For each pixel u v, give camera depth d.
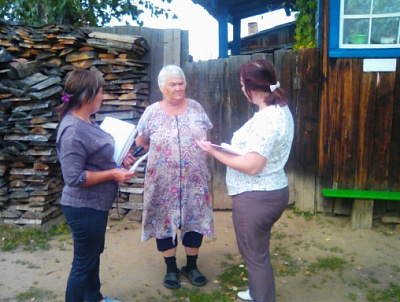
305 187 4.27
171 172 2.90
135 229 4.18
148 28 4.41
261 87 2.38
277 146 2.38
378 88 3.89
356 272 3.32
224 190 4.50
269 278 2.54
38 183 4.04
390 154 3.94
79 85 2.25
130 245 3.84
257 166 2.31
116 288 3.11
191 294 3.02
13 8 7.13
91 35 4.16
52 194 4.21
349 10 3.88
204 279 3.16
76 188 2.31
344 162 4.05
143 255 3.65
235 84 4.30
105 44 4.13
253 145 2.31
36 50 4.25
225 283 3.19
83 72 2.30
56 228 4.12
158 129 2.88
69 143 2.21
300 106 4.15
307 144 4.20
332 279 3.22
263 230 2.49
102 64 4.18
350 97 3.96
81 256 2.40
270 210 2.44
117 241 3.91
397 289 3.06
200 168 2.95
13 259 3.48
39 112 3.95
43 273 3.27
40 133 3.95
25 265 3.39
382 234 3.95
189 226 3.04
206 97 4.38
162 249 3.10
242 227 2.49
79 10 6.77
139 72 4.28
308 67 4.08
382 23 3.87
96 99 2.33
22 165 4.05
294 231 4.04
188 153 2.89
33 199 4.03
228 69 4.30
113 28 4.45
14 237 3.84
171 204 2.95
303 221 4.20
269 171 2.43
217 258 3.60
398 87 3.86
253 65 2.40
